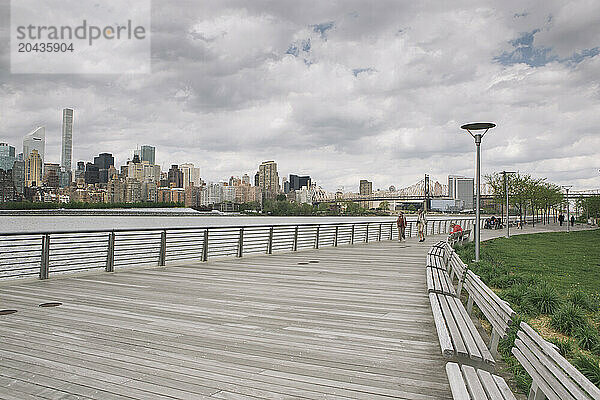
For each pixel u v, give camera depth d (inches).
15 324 234.7
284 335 219.1
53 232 387.2
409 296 325.1
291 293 333.7
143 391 149.6
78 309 272.4
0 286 353.7
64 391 149.2
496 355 190.1
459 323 204.4
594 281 505.4
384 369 173.8
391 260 579.5
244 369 171.6
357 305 292.5
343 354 191.3
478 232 560.1
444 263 438.9
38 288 346.9
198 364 176.4
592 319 305.6
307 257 616.1
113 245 439.8
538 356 125.7
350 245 879.7
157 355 186.5
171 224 3614.7
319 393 150.3
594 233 1567.4
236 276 421.4
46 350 191.6
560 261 705.6
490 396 127.2
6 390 149.7
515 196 2007.9
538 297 331.0
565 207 3253.0
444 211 4069.9
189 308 278.4
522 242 1134.4
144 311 268.4
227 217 4694.9
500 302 178.9
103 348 195.0
